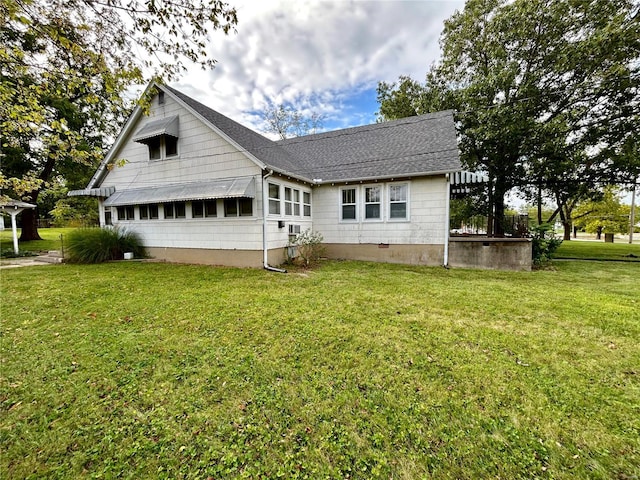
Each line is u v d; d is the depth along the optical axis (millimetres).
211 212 9781
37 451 2002
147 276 7844
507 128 12125
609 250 15586
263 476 1810
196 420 2295
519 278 7691
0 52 3873
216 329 4117
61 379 2877
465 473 1818
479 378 2830
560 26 12102
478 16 14203
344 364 3127
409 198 9852
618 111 12398
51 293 6066
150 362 3205
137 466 1885
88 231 11047
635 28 10422
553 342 3637
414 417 2305
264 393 2631
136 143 11172
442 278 7613
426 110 16172
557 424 2221
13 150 13367
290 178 9922
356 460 1920
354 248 10789
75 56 4430
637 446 2014
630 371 2961
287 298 5648
